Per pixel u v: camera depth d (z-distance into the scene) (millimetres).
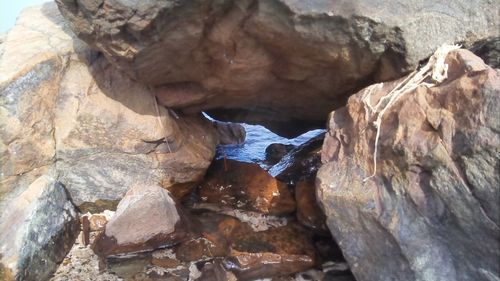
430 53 3266
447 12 3209
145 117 4211
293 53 3543
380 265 3059
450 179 2695
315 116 5043
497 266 2574
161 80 3984
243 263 3686
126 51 3424
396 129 2984
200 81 4082
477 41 3391
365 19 3059
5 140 3752
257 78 3963
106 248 3854
